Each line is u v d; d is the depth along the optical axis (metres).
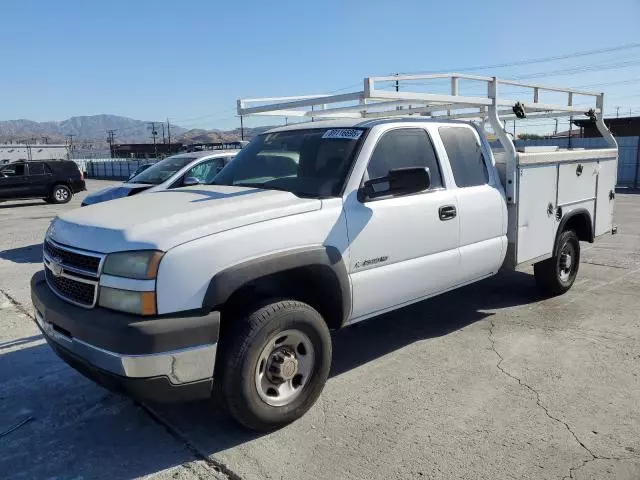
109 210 3.70
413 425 3.62
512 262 5.50
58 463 3.29
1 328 5.76
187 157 9.91
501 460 3.22
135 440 3.53
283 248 3.50
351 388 4.18
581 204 6.48
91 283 3.18
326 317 4.02
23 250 10.85
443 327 5.51
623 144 28.38
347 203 3.94
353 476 3.09
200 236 3.19
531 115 7.07
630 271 7.75
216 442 3.48
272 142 4.82
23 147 71.19
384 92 4.12
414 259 4.41
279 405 3.53
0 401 4.10
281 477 3.10
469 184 5.00
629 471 3.09
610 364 4.53
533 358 4.68
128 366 2.97
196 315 3.13
